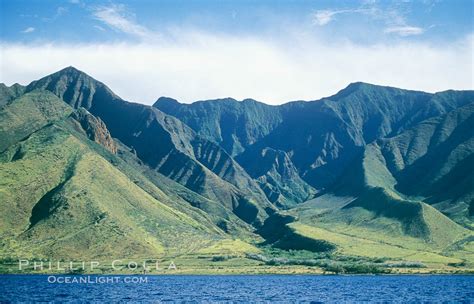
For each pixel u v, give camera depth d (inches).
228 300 7445.9
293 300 7509.8
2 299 7199.8
